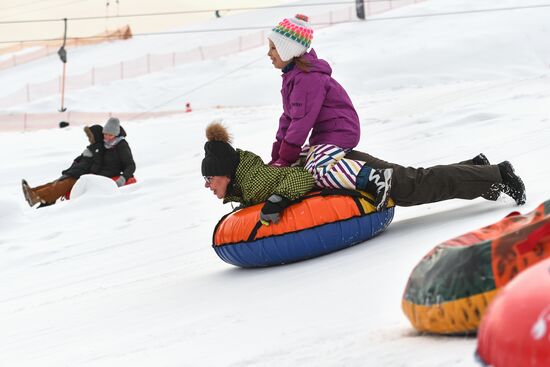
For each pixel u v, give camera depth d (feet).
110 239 46.16
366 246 28.58
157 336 21.95
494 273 15.26
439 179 29.71
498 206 30.58
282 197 28.94
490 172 29.76
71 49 341.62
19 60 334.65
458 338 16.01
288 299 23.11
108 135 64.44
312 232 28.58
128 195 60.23
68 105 218.18
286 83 30.83
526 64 191.31
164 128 117.91
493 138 53.11
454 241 17.40
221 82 222.89
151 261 37.32
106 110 213.46
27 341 25.13
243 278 28.53
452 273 15.80
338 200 28.99
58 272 39.42
